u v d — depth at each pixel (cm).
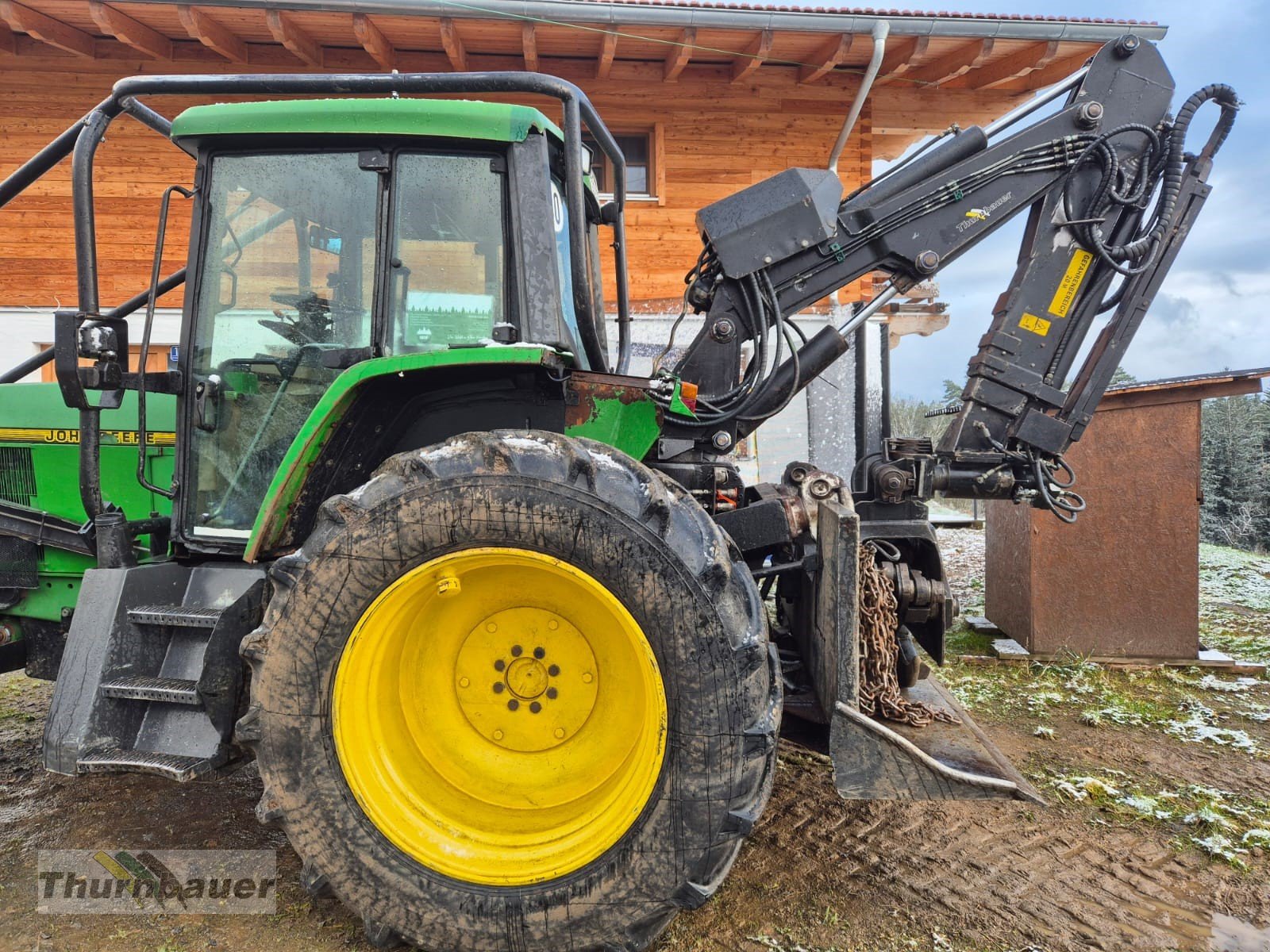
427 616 221
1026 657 468
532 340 244
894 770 216
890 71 773
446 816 214
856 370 775
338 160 254
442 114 241
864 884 245
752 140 802
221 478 268
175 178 750
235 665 235
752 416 288
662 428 286
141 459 262
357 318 257
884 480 304
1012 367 302
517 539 199
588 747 218
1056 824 282
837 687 221
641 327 784
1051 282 299
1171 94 291
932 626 313
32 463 336
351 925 226
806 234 286
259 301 262
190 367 265
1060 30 696
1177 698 414
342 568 202
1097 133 291
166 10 665
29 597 332
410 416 258
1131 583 462
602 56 722
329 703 203
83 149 247
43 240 753
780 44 728
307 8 654
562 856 201
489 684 223
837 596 222
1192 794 304
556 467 200
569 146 241
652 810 194
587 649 219
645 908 195
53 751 235
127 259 752
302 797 203
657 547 194
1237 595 638
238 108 249
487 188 251
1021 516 484
